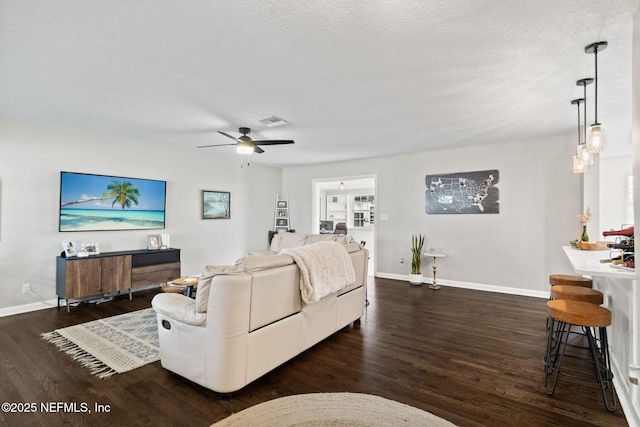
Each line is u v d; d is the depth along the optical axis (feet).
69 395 7.17
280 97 10.36
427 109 11.44
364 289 12.28
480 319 12.34
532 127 13.66
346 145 17.24
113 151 15.56
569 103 10.69
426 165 18.90
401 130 14.20
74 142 14.26
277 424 6.19
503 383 7.70
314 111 11.71
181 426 6.15
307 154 19.81
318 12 6.01
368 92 9.88
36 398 7.06
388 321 12.14
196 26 6.48
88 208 14.67
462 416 6.44
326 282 9.28
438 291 16.78
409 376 8.04
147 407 6.74
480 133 14.67
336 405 6.81
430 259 18.75
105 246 15.25
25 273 13.01
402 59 7.82
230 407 6.74
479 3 5.73
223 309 6.86
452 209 17.99
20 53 7.56
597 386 7.56
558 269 15.29
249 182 22.79
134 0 5.66
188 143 17.12
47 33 6.72
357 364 8.68
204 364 7.11
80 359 8.87
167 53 7.58
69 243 13.65
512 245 16.33
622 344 7.27
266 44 7.16
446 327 11.48
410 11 5.97
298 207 24.76
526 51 7.41
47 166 13.50
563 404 6.86
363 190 38.86
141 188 16.56
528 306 14.03
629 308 6.71
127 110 11.66
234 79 8.99
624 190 19.67
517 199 16.19
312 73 8.61
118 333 10.75
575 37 6.82
